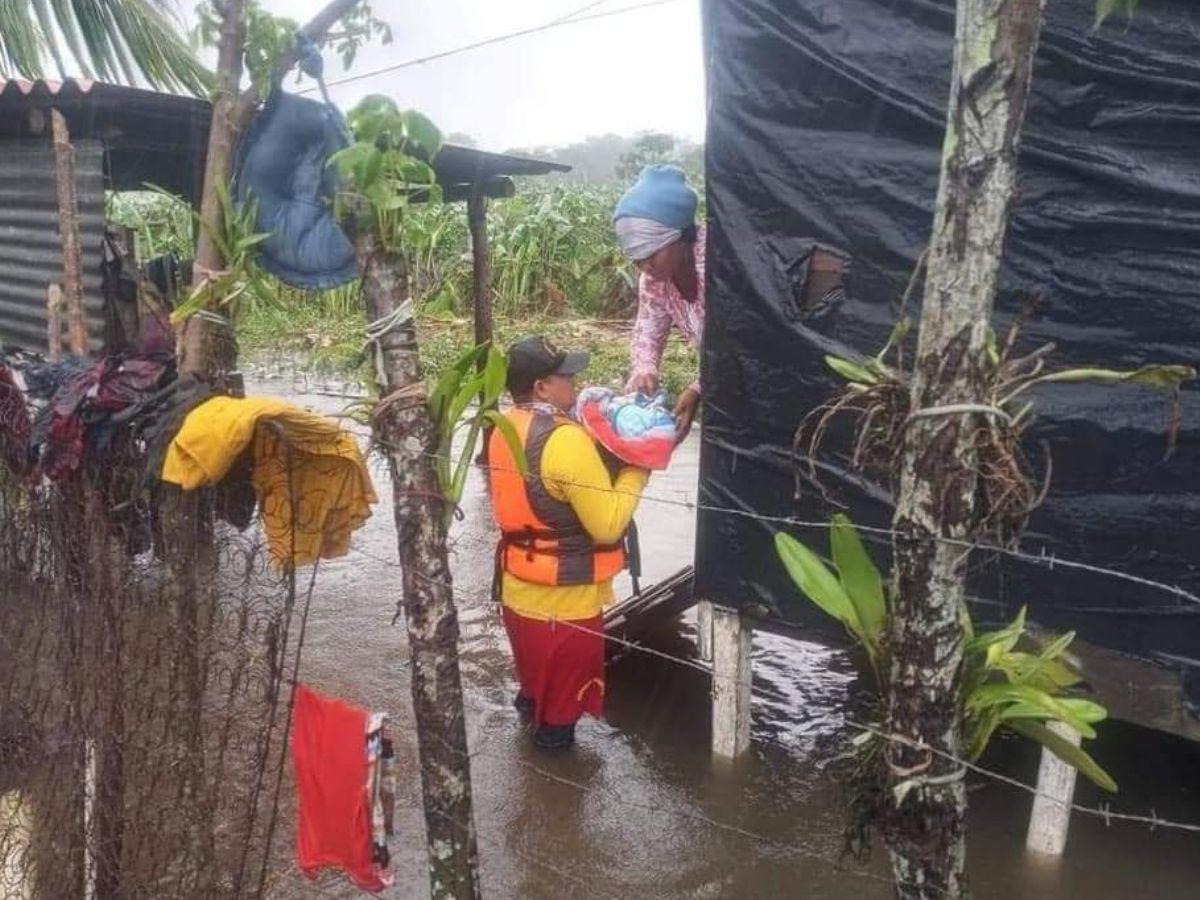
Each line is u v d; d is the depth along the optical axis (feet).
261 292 8.83
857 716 14.06
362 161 7.06
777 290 11.35
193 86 19.22
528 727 13.99
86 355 13.35
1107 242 9.82
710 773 12.94
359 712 8.00
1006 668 6.42
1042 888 10.84
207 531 8.35
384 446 7.66
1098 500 10.14
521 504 12.62
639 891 10.76
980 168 5.47
